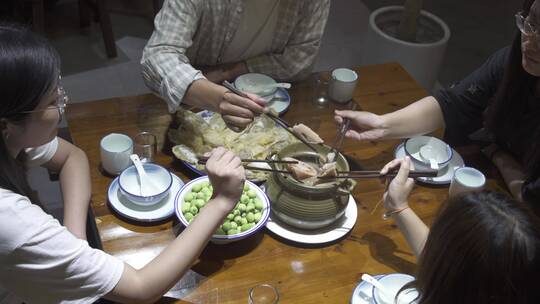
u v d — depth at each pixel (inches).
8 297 61.9
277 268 65.3
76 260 55.0
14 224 53.0
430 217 73.3
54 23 160.6
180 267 59.2
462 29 176.9
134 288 57.3
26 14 145.3
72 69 146.6
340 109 89.3
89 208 72.7
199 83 80.0
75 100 137.5
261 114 76.4
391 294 60.2
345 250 68.1
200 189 71.0
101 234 67.2
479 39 173.2
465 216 42.0
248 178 73.6
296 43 96.3
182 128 79.4
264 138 78.9
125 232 67.8
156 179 73.2
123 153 72.7
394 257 67.7
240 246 67.4
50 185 117.6
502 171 80.7
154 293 58.3
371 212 73.2
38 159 71.0
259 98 75.3
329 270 65.6
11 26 52.8
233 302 61.2
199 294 61.8
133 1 166.6
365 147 82.7
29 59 50.8
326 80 96.0
